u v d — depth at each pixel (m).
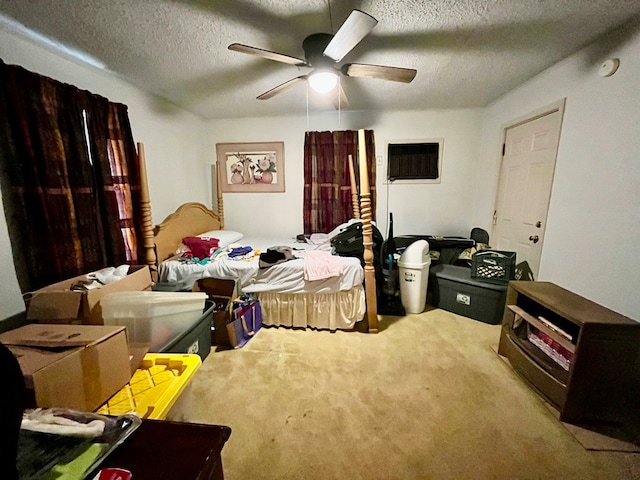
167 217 2.95
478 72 2.44
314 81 1.94
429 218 3.86
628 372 1.41
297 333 2.50
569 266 2.19
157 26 1.66
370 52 2.05
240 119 3.83
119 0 1.42
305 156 3.74
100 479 0.51
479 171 3.64
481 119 3.58
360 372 1.94
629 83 1.71
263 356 2.14
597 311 1.53
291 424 1.51
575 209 2.13
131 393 0.95
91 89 2.19
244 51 1.67
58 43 1.81
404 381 1.84
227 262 2.58
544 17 1.64
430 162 3.72
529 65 2.32
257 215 4.03
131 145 2.41
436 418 1.54
